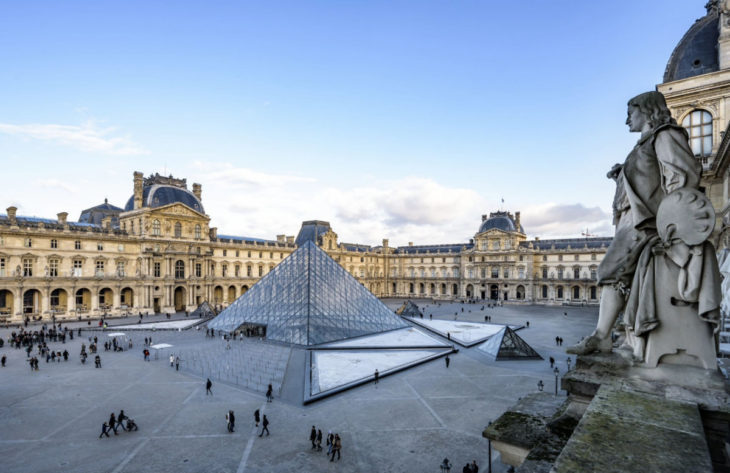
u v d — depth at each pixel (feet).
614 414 20.12
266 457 92.73
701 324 23.63
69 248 328.29
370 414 118.62
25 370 166.81
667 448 16.71
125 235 361.51
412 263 609.01
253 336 239.50
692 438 17.28
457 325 291.79
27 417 115.85
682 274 23.59
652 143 25.75
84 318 328.29
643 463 15.92
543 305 471.21
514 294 504.43
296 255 268.00
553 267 485.97
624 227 27.32
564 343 229.45
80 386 144.87
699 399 21.06
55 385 146.10
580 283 462.19
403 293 613.93
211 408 123.13
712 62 164.14
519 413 31.01
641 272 25.36
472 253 539.29
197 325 286.46
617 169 28.53
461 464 89.35
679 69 171.42
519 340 192.85
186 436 103.60
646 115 26.30
